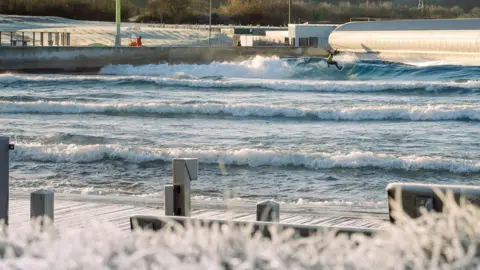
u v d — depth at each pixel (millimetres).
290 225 17969
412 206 17141
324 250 12211
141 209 46344
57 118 130875
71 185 71312
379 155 79812
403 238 12000
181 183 35781
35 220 16812
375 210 46719
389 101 164625
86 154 84125
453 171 76562
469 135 107062
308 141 101688
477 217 12203
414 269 11406
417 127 117625
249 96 178125
